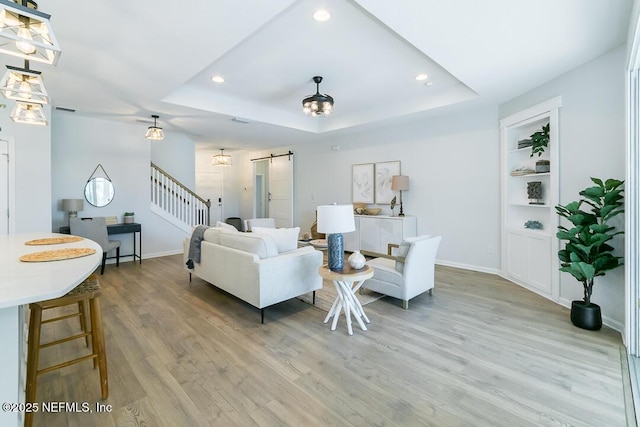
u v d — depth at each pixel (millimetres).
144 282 4391
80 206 4977
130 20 2311
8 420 1300
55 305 1736
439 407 1805
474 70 3264
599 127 2971
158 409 1788
